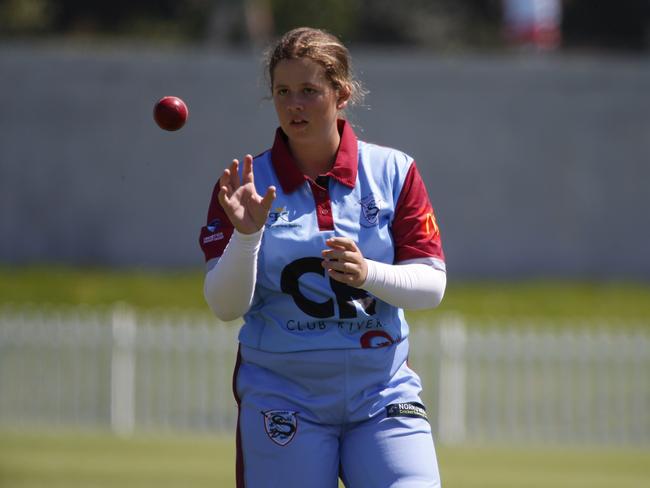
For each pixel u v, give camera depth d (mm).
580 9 113812
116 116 69875
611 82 69688
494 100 69500
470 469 34656
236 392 15203
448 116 69312
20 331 44156
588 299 64750
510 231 69688
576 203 69938
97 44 92812
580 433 41562
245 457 14891
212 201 15430
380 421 14727
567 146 69750
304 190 14906
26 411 43531
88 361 43750
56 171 70000
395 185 15141
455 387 41719
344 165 14945
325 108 14695
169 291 64312
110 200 70062
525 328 58312
